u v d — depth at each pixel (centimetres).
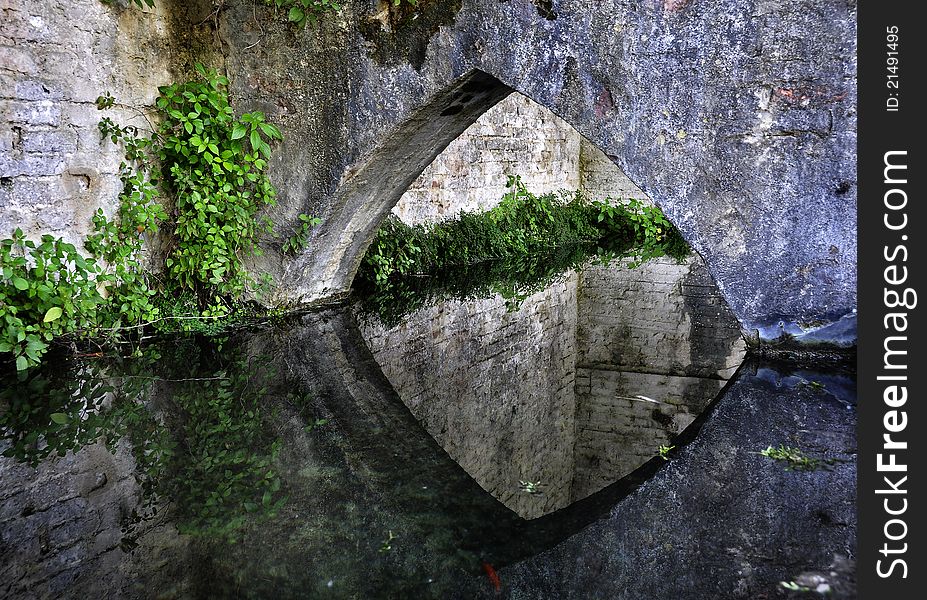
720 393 375
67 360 405
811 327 390
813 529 240
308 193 467
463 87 428
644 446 359
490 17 405
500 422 396
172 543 233
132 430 321
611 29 387
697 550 232
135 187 447
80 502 260
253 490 272
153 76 458
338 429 338
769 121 374
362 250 550
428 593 210
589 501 275
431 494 278
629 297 726
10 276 370
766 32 365
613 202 1090
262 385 387
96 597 204
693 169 390
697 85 380
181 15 466
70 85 411
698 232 396
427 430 357
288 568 220
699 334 599
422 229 753
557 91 402
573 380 482
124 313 440
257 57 458
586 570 223
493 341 549
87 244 426
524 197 942
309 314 526
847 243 374
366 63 435
